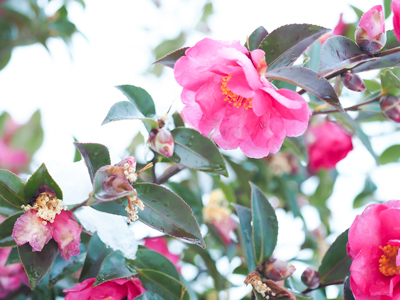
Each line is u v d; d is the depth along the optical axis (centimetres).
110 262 73
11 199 70
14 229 68
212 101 71
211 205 91
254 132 71
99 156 70
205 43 68
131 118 73
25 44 103
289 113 69
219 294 88
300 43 71
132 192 67
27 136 115
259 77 68
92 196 66
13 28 103
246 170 94
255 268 76
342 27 88
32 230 69
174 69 69
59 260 77
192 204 89
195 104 72
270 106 69
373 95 82
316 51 84
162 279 75
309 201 105
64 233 69
